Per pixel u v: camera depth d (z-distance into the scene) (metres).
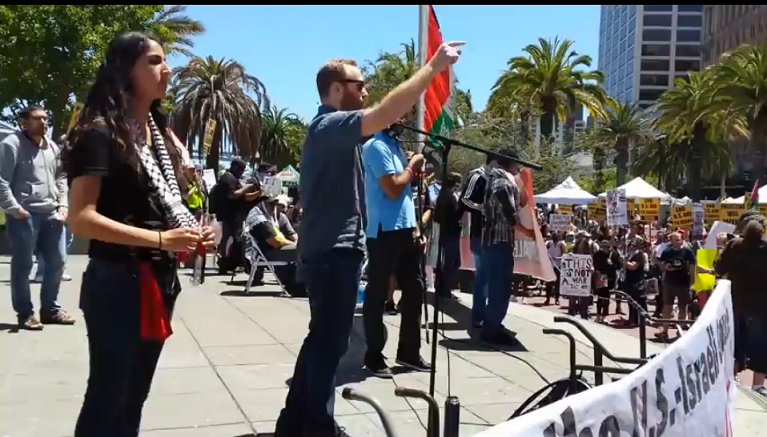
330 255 3.29
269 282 10.55
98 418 2.41
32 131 6.02
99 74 2.42
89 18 20.09
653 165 60.66
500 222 6.45
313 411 3.29
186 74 36.47
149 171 2.41
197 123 35.94
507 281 6.49
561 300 16.39
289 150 66.12
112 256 2.39
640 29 173.62
